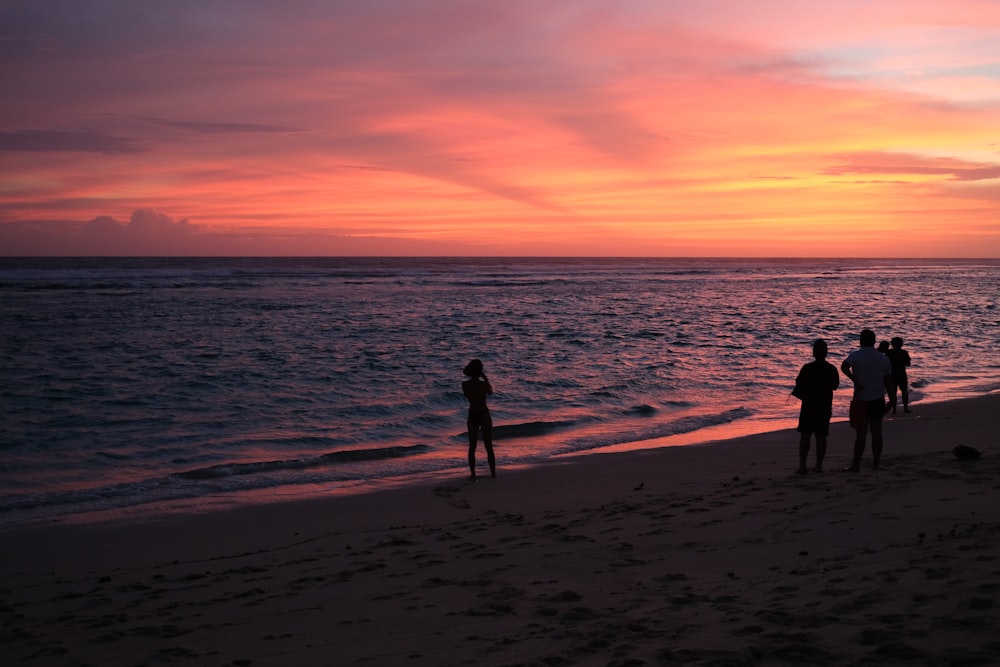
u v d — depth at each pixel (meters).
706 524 6.93
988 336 31.77
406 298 55.44
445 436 13.70
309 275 92.94
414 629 4.66
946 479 8.12
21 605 5.79
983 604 3.80
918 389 18.73
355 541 7.44
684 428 14.41
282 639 4.65
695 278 106.12
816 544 5.93
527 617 4.70
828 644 3.65
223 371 20.94
